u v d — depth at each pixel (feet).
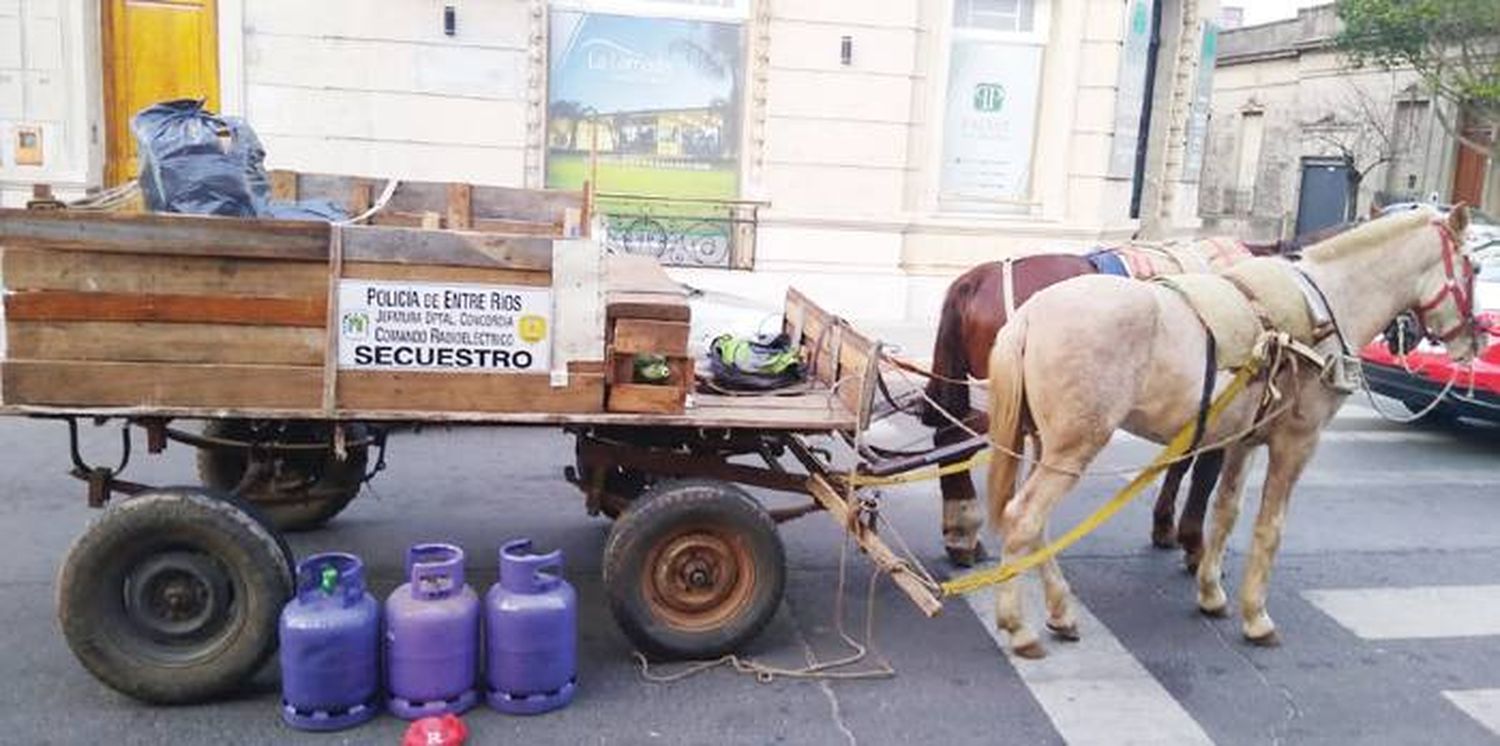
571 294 14.92
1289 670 17.35
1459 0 62.95
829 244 43.60
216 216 14.08
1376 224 18.33
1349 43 71.92
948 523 21.01
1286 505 18.13
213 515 14.17
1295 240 21.25
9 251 13.60
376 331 14.48
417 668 14.35
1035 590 20.12
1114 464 29.14
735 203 42.86
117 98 38.52
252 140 16.89
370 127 39.73
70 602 14.01
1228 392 16.81
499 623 14.60
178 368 14.14
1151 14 46.09
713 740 14.47
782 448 17.89
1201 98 51.85
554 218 22.77
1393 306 18.42
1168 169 51.75
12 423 27.84
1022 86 45.52
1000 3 44.80
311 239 14.14
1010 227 45.29
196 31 38.58
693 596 16.21
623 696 15.42
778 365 18.08
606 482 18.31
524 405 15.06
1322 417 17.66
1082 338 16.08
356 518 22.29
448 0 39.34
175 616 14.51
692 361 15.84
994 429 16.98
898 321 44.01
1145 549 22.65
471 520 22.41
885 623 18.37
